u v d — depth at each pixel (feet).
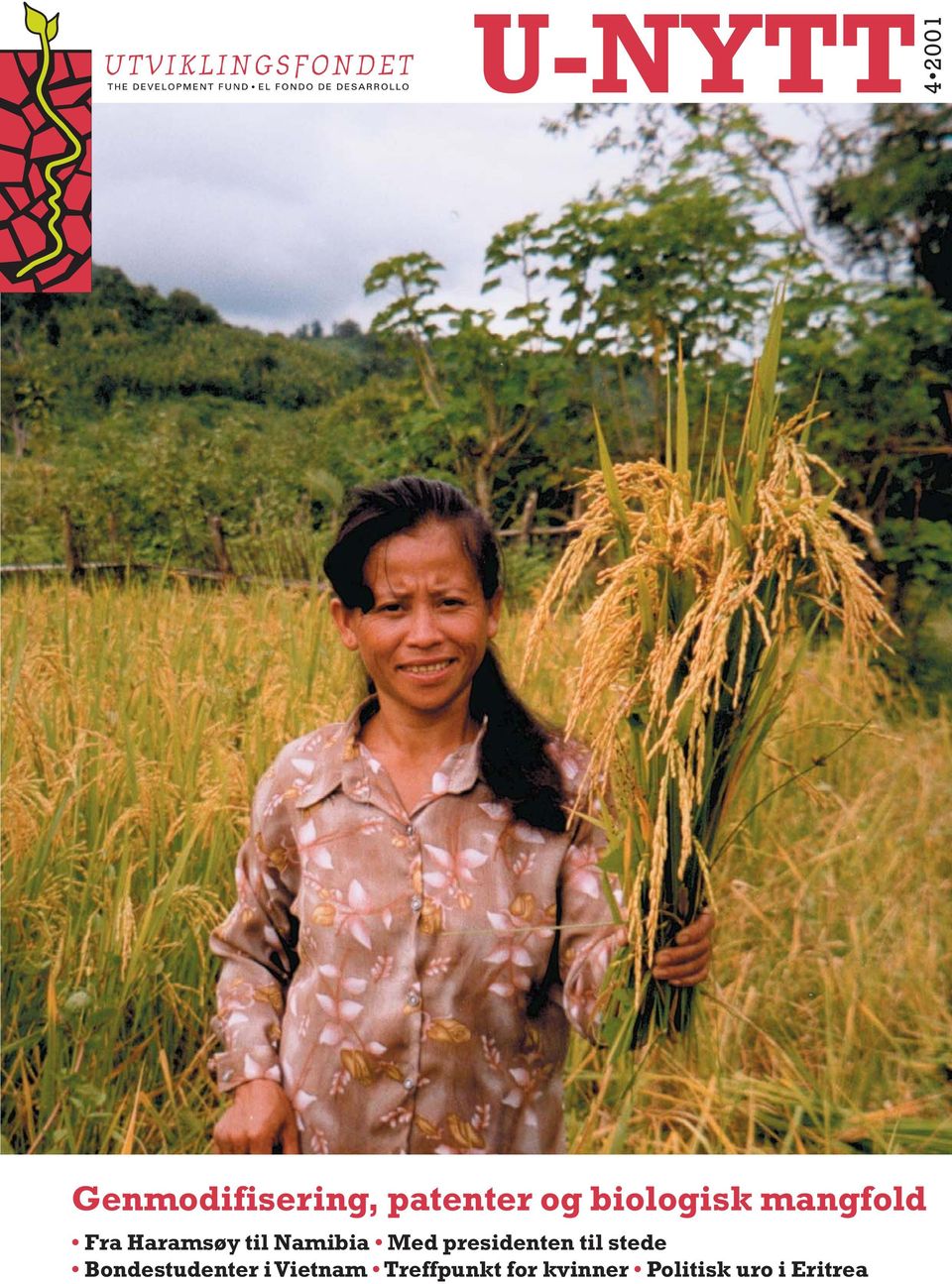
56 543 31.27
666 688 4.96
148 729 11.64
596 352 24.80
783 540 4.79
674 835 5.32
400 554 5.00
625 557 5.28
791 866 10.85
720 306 22.76
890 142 19.75
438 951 4.99
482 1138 5.04
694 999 5.88
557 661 14.65
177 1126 8.02
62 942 8.29
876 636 4.86
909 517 21.11
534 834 5.16
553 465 27.76
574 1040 8.67
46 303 122.01
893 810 13.02
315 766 5.43
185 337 140.97
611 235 23.70
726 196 22.33
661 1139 8.18
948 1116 8.18
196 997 8.88
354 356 126.72
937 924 10.85
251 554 28.19
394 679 5.10
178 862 8.70
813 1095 8.17
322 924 5.15
